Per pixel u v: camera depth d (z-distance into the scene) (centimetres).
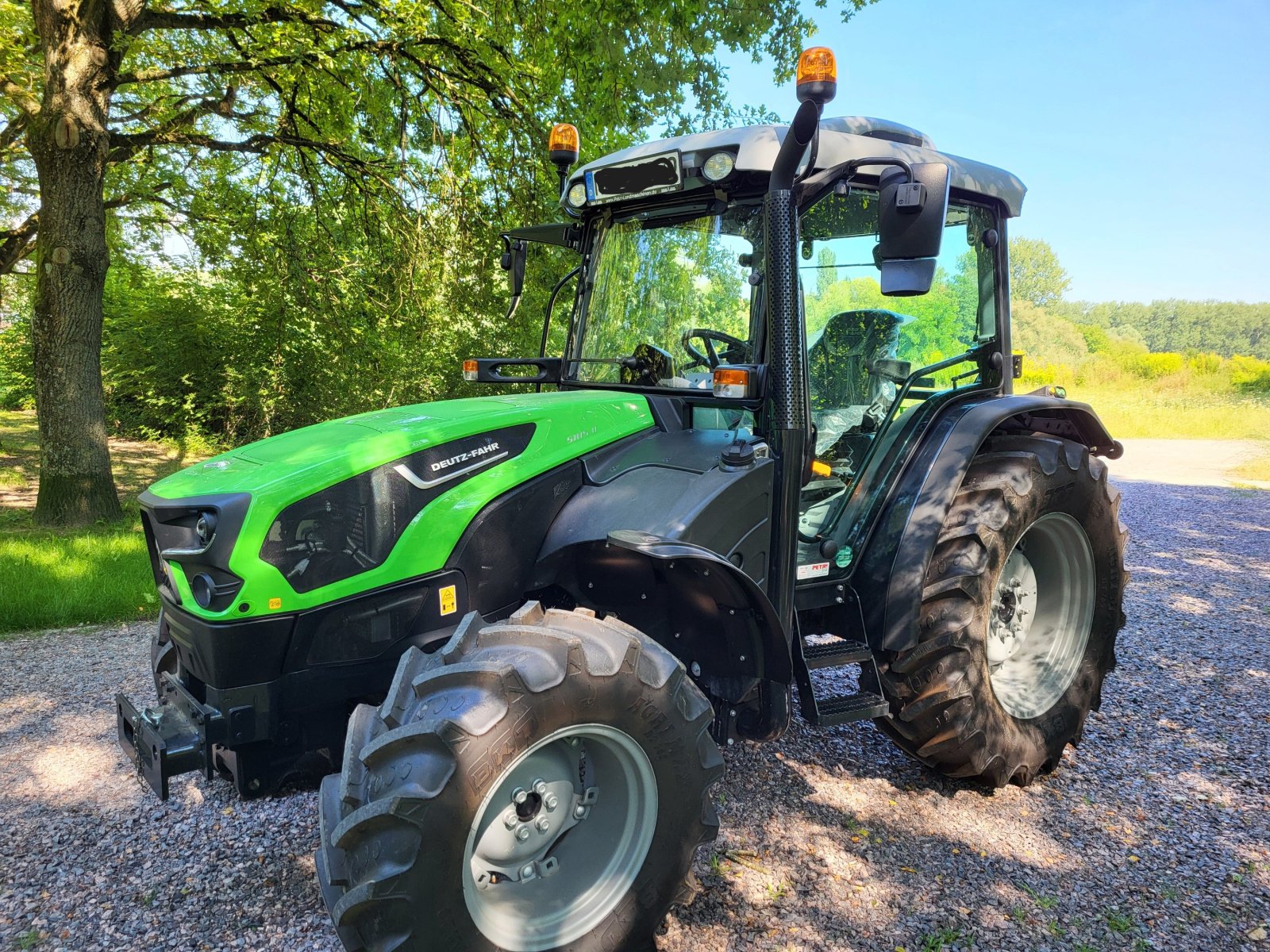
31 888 253
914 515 301
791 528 266
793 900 249
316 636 230
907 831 287
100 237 862
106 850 274
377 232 1102
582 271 334
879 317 315
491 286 1061
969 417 320
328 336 1251
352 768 194
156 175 1106
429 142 1052
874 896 251
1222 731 368
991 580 300
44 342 844
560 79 978
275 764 238
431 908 184
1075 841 281
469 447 253
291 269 1145
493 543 254
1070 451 335
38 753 345
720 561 224
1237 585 628
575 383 328
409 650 213
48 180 831
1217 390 2586
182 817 294
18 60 883
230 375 1485
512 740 191
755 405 271
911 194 228
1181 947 229
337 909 184
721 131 279
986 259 353
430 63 981
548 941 206
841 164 251
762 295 277
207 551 217
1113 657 357
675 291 300
